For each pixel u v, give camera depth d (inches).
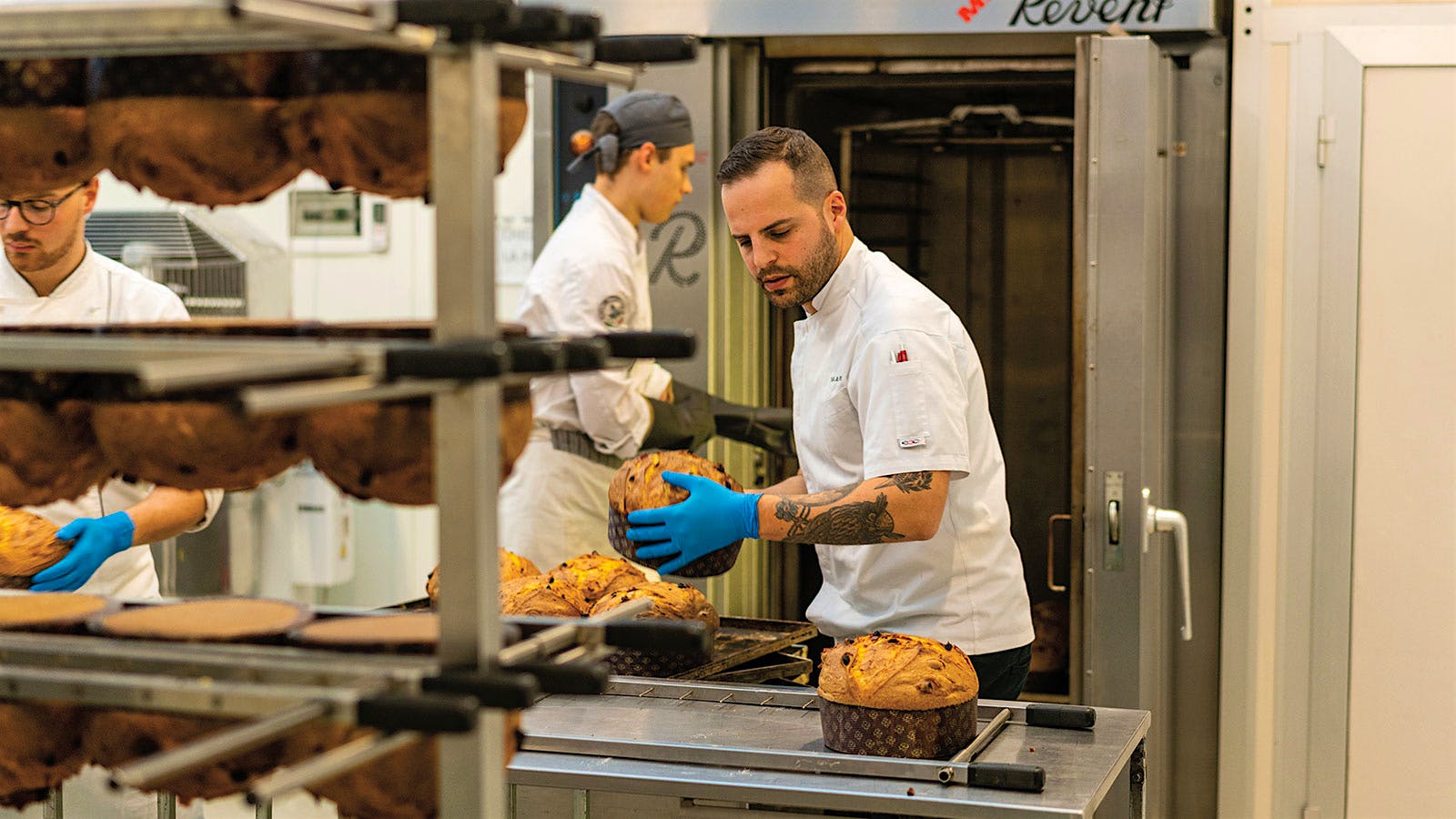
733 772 62.8
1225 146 113.7
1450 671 113.3
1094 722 69.1
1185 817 118.7
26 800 45.4
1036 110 131.8
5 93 44.8
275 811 132.0
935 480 77.0
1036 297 138.7
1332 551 114.6
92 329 43.8
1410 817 114.7
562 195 124.3
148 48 41.5
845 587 87.3
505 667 40.4
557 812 66.8
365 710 34.9
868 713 63.4
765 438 111.3
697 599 81.1
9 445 43.2
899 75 120.6
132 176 43.8
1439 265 111.9
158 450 41.1
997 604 84.7
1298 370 114.3
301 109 42.3
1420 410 112.9
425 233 128.6
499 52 37.8
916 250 139.8
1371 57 111.3
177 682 37.5
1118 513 103.3
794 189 80.0
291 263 130.5
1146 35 109.7
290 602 47.7
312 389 32.2
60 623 44.4
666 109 113.8
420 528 132.3
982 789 59.5
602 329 113.2
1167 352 115.0
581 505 117.5
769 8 114.2
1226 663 116.3
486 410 37.4
